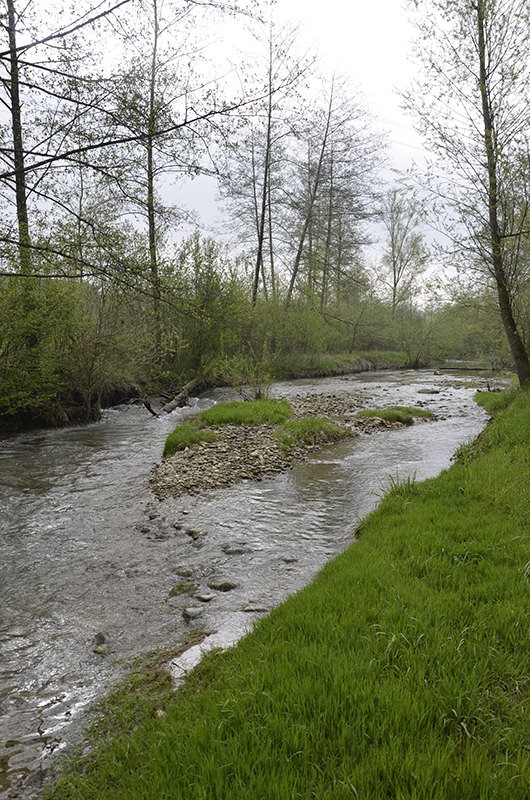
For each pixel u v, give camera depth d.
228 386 25.45
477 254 14.28
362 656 3.48
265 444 12.29
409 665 3.35
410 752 2.58
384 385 26.50
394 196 48.62
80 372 16.53
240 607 5.21
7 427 15.26
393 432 14.41
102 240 9.16
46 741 3.40
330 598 4.52
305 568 6.13
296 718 2.94
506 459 8.61
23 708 3.78
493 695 3.09
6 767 3.17
